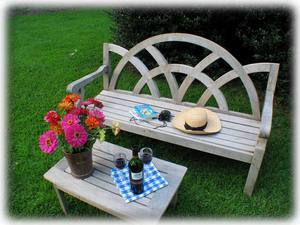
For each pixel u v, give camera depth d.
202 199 2.17
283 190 2.21
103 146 2.08
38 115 3.17
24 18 6.26
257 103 2.31
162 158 2.55
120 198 1.67
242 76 2.33
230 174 2.36
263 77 3.26
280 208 2.09
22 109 3.29
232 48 3.66
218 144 2.08
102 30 5.38
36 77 3.93
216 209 2.10
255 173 2.02
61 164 1.91
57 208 2.16
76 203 2.18
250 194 2.15
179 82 3.73
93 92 3.55
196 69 2.50
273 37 2.96
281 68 3.04
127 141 2.77
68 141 1.53
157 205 1.62
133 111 2.51
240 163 2.47
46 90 3.63
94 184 1.77
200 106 2.57
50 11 6.69
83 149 1.70
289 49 2.88
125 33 3.67
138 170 1.61
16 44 4.95
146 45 2.66
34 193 2.29
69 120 1.58
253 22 3.21
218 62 3.55
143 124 2.35
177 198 2.18
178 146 2.69
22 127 3.01
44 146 1.56
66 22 5.92
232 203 2.13
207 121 2.31
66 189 1.74
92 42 4.88
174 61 3.60
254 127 2.27
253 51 3.52
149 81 2.73
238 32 3.31
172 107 2.61
